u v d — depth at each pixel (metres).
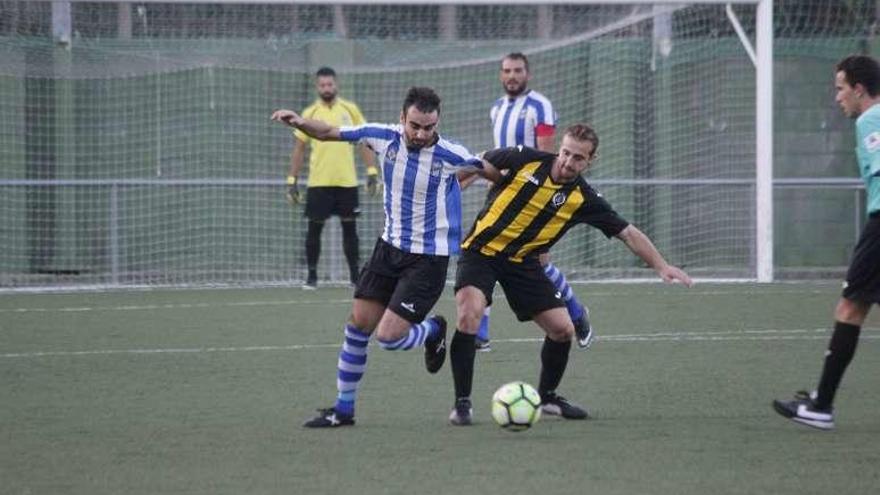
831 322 36.62
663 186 53.47
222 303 42.66
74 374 28.16
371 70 51.22
